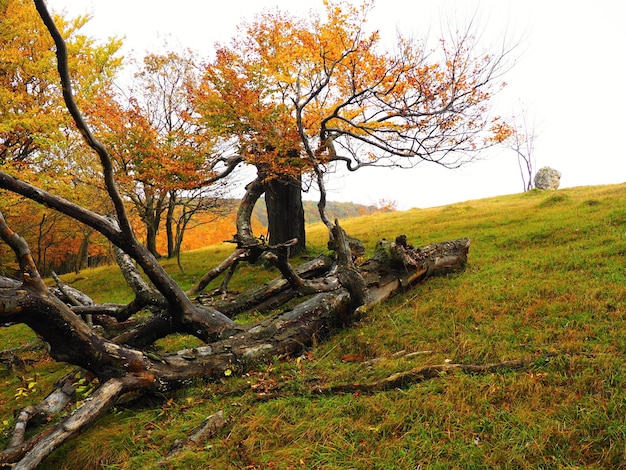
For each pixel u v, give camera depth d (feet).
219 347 19.16
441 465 11.98
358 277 24.50
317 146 37.96
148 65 53.42
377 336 20.70
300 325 21.09
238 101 35.91
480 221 52.75
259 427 14.51
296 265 42.88
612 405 13.25
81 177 47.93
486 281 25.84
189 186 41.57
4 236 14.69
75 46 42.80
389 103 35.68
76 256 101.96
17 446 13.79
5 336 33.65
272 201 47.42
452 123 33.99
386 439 13.26
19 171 40.63
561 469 11.45
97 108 42.39
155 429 15.34
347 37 32.55
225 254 63.82
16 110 41.55
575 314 19.20
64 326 15.65
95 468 13.83
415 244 44.27
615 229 33.86
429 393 15.05
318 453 12.99
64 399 17.93
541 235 37.32
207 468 12.91
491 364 16.19
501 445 12.44
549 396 14.20
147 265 19.35
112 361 16.42
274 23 37.19
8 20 40.81
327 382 17.06
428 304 23.53
